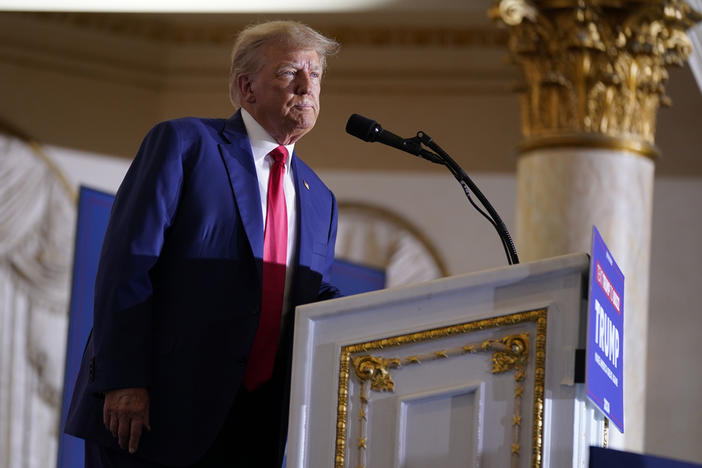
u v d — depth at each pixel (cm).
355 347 554
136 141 2203
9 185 2070
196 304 614
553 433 521
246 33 683
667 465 533
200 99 2228
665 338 2147
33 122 2112
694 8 1525
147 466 601
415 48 2212
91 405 616
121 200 627
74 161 2138
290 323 655
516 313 537
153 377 606
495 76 2209
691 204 2175
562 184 1450
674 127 2191
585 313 537
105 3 1652
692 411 2116
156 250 602
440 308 550
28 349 2050
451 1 1576
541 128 1479
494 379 536
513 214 2178
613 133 1459
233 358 613
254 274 625
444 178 2205
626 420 1430
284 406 632
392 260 2178
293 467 545
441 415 540
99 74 2183
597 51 1448
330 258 715
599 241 539
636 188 1461
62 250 2102
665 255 2172
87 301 1309
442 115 2217
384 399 548
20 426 2028
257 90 662
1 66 2105
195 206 625
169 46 2234
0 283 2047
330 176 2223
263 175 666
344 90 2239
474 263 2170
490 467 527
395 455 539
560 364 526
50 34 2139
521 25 1472
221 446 634
